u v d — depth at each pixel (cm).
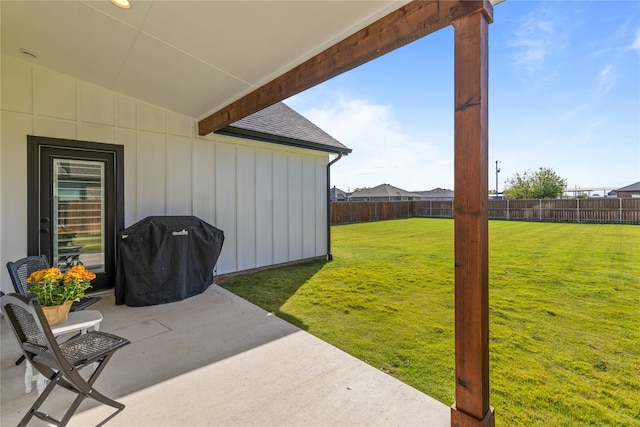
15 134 374
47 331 157
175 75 369
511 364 261
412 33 210
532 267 601
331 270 620
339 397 208
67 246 411
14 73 371
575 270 575
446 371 252
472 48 170
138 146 463
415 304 412
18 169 376
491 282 500
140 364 250
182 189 509
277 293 466
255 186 609
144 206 470
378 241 1018
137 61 345
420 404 201
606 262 641
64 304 227
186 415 190
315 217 729
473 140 167
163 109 485
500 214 1900
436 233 1241
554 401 213
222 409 196
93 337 207
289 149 671
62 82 402
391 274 581
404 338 311
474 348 167
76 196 418
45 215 395
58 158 404
